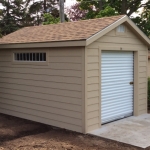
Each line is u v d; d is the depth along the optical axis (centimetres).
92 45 573
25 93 700
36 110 673
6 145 492
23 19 2475
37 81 664
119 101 684
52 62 624
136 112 729
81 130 571
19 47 682
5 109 768
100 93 600
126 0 1766
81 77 564
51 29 758
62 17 1196
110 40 624
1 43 731
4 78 761
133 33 698
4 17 2320
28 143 504
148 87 859
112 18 654
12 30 2305
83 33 588
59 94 614
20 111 720
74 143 507
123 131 582
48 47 624
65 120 605
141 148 484
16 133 576
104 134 561
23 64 697
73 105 586
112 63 653
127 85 712
